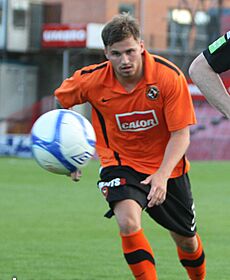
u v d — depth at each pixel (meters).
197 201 47.19
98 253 29.05
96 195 50.19
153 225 36.91
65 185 56.62
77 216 39.94
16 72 103.69
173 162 18.86
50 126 18.77
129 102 19.16
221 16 101.56
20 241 31.72
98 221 38.06
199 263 21.50
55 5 105.75
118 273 25.16
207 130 91.69
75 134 18.67
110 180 19.50
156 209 20.19
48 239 32.34
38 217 39.38
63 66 98.88
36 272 25.19
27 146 87.62
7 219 38.59
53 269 25.78
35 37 104.06
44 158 18.81
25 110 100.25
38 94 105.00
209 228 35.84
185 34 102.81
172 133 19.20
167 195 20.14
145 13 102.25
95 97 19.50
